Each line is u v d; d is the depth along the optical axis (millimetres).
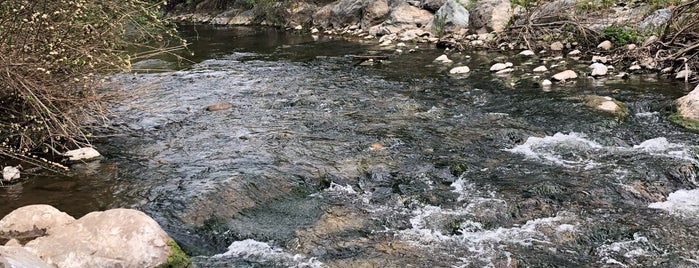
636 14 13359
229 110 9281
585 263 4539
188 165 6598
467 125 8062
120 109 9289
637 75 10656
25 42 6289
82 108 7246
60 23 6453
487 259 4613
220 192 5688
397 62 13453
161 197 5633
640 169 6230
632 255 4645
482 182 6082
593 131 7617
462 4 17781
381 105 9305
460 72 11734
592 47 13250
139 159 6887
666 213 5344
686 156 6586
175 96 10383
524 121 8141
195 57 15367
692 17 11211
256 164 6531
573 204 5535
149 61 14375
